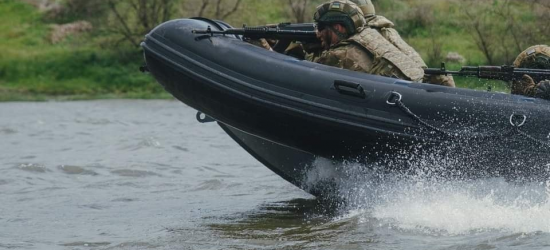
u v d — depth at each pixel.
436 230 9.24
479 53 36.34
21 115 28.33
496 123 9.71
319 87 10.30
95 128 22.58
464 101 9.85
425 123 9.86
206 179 13.75
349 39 10.74
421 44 37.50
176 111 29.36
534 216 9.42
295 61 10.67
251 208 11.44
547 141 9.53
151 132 21.08
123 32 43.22
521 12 36.75
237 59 10.82
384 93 10.06
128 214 11.14
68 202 11.95
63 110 30.78
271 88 10.50
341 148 10.48
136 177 14.14
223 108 11.00
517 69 10.26
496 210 9.70
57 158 16.20
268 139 11.07
